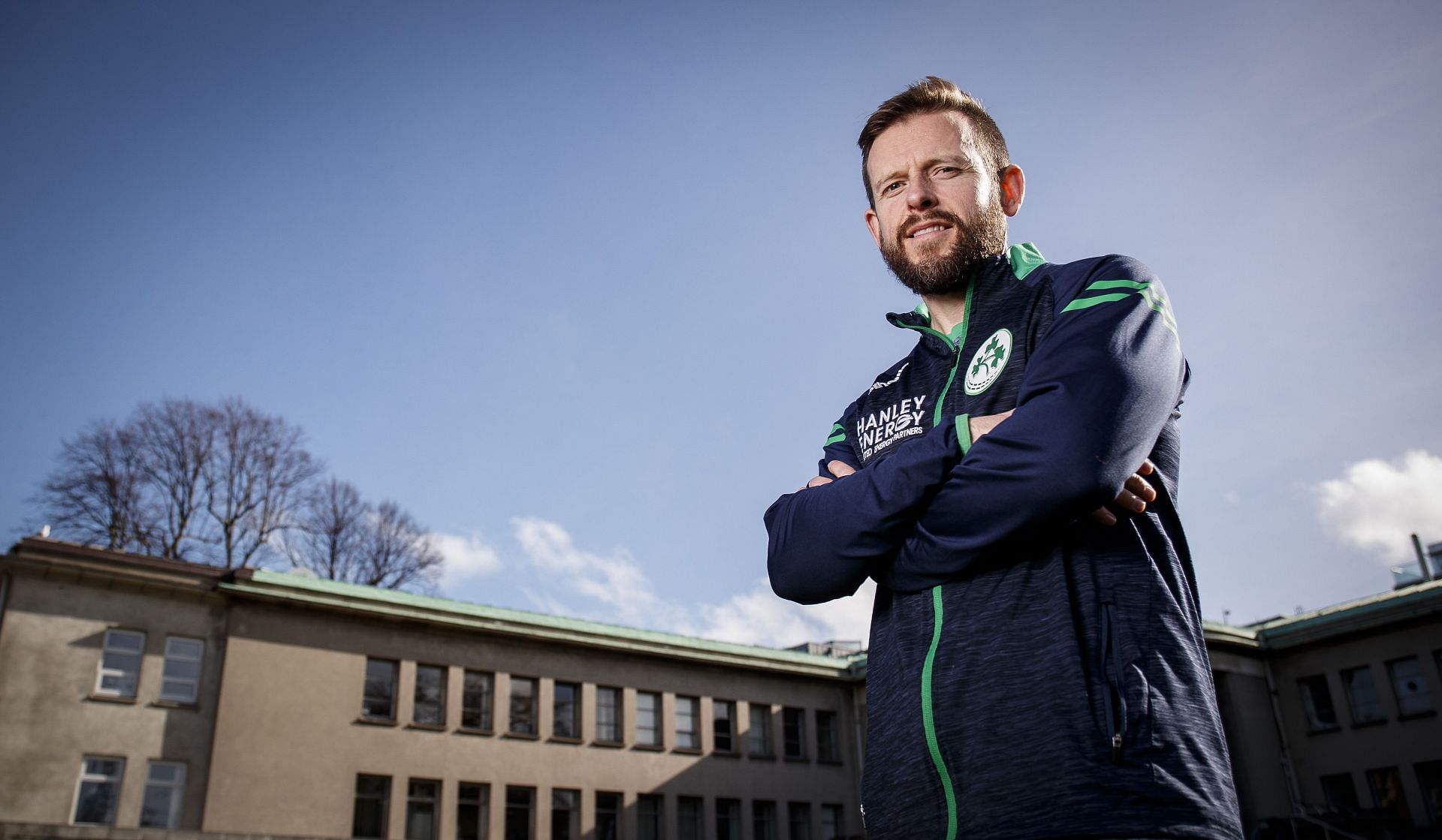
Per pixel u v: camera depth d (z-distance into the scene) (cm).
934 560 155
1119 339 151
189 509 4097
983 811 139
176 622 2875
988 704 144
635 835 3397
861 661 4003
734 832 3612
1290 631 3616
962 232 182
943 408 179
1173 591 151
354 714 3011
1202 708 141
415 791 3053
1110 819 130
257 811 2784
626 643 3541
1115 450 143
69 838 2344
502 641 3347
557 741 3338
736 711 3766
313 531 4425
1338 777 3459
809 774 3841
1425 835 2994
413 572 4622
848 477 170
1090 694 138
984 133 192
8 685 2638
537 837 3200
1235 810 136
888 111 193
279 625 2983
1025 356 167
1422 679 3341
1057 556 149
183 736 2789
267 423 4359
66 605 2764
